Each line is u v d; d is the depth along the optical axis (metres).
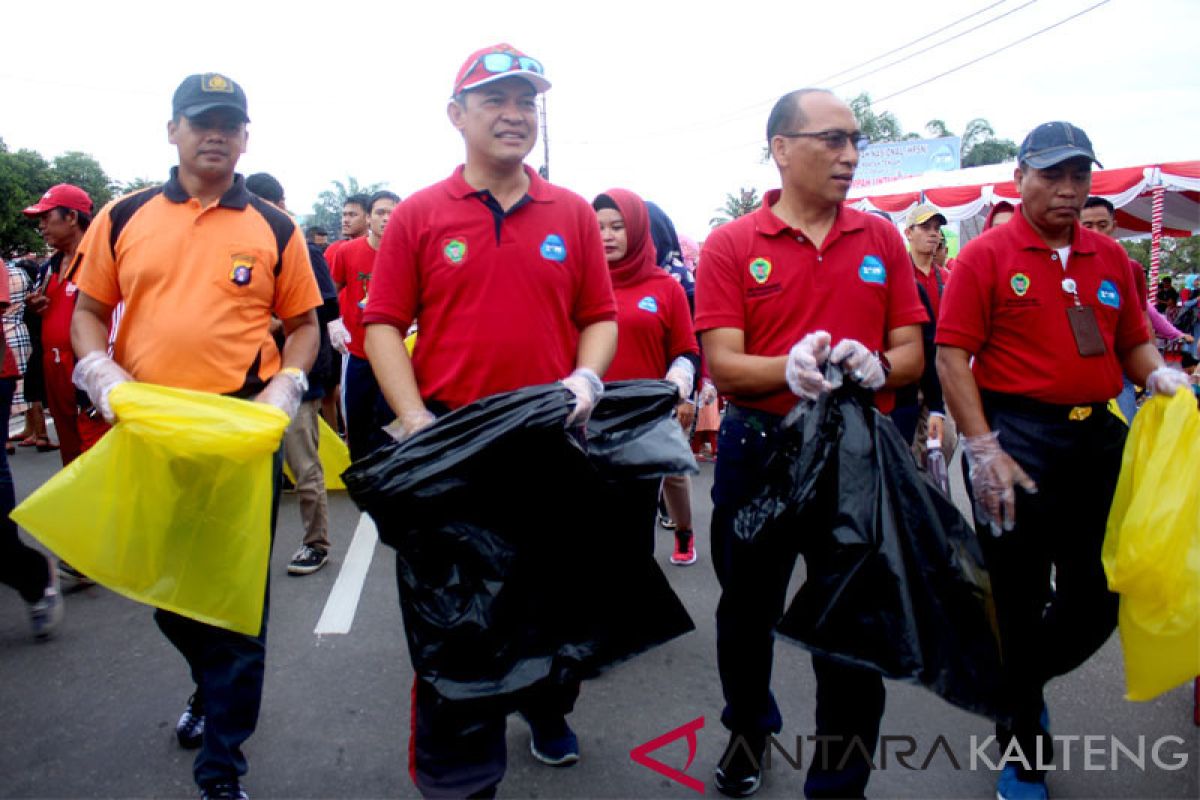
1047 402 2.54
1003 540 2.60
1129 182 10.22
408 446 1.89
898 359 2.44
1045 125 2.52
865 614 2.03
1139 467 2.41
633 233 3.64
